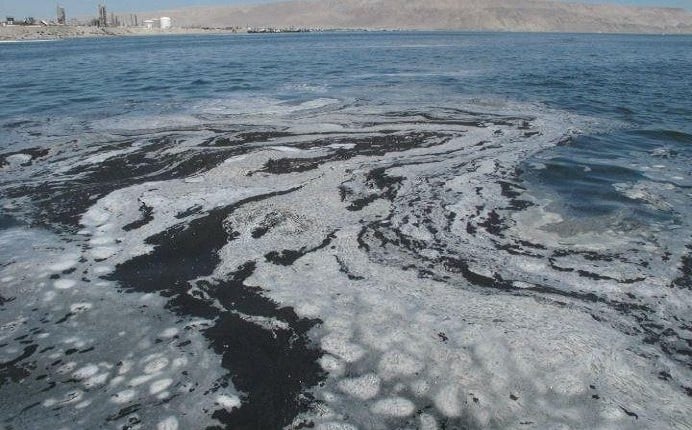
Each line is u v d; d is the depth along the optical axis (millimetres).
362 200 5848
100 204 5895
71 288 4098
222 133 9266
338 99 13477
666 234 4914
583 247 4664
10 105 13078
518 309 3668
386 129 9484
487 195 5977
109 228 5242
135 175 6930
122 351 3330
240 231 5086
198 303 3879
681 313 3633
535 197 5906
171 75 21406
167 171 7051
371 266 4363
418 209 5570
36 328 3588
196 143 8508
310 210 5566
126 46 58500
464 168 7027
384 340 3363
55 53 41812
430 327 3479
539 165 7141
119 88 16734
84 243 4910
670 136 9086
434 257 4504
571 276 4152
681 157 7641
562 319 3537
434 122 10156
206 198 5957
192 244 4855
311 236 4949
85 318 3705
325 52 41219
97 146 8445
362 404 2854
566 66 26156
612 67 25812
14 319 3695
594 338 3320
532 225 5145
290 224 5207
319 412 2799
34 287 4113
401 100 13180
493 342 3291
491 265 4348
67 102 13539
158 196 6078
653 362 3117
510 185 6320
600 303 3758
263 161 7332
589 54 39469
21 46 62344
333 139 8695
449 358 3176
